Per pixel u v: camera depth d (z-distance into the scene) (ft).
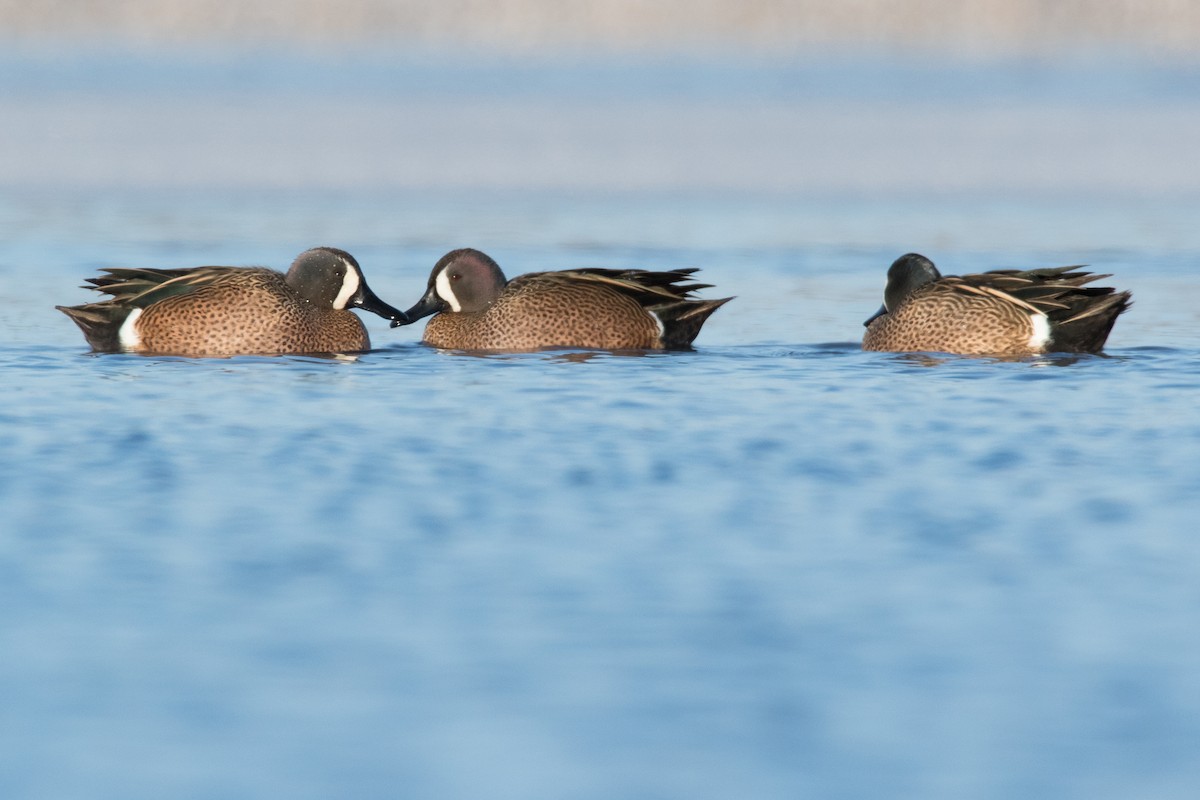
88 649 27.53
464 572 31.71
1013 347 58.08
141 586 30.76
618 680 26.16
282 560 32.40
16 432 43.62
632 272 61.05
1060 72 227.61
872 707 25.17
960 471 39.96
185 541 33.68
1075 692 25.80
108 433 43.60
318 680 26.17
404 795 22.20
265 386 50.83
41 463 40.24
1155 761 23.27
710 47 269.64
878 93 198.39
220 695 25.59
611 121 166.40
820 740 24.04
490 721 24.64
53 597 30.12
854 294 76.48
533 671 26.55
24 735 24.12
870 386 51.49
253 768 23.04
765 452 41.86
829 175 130.72
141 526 34.76
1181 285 78.64
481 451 41.81
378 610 29.40
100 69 223.10
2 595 30.22
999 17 302.86
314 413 46.52
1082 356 57.77
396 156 140.26
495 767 23.09
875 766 23.15
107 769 22.98
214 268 58.44
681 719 24.70
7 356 56.54
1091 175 130.00
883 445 42.73
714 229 102.17
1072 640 28.07
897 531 34.71
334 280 58.75
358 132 156.15
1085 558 32.81
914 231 101.60
